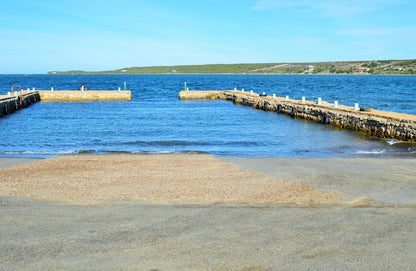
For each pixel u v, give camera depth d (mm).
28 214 9070
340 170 14391
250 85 132875
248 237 7781
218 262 6695
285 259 6816
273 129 28812
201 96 65688
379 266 6570
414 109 45500
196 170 14141
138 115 39125
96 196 10578
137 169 14266
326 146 21438
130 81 175625
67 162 15664
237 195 10758
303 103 37406
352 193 11078
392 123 23297
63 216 8953
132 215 9055
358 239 7684
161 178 12773
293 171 14203
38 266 6500
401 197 10695
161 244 7430
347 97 68875
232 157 17547
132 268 6461
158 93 83438
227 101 61156
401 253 7062
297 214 9172
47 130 28047
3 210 9336
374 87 108688
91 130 28172
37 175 13148
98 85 130000
